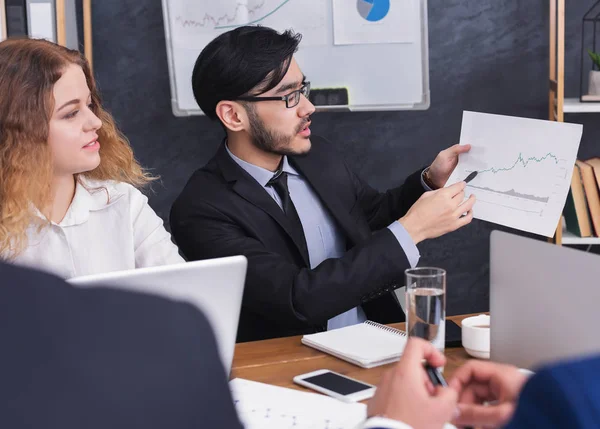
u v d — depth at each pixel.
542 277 1.12
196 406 0.41
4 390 0.38
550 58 2.88
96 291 0.41
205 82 1.90
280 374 1.39
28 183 1.56
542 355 1.14
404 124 3.06
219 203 1.90
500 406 0.92
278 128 1.88
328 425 1.14
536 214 1.66
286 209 1.95
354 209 2.11
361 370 1.40
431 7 2.99
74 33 2.84
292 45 1.87
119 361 0.39
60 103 1.57
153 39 2.97
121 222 1.75
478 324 1.51
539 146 1.66
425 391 0.84
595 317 1.04
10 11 2.55
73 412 0.38
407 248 1.70
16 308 0.39
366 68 2.84
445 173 1.93
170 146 3.04
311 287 1.71
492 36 3.01
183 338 0.41
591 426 0.51
